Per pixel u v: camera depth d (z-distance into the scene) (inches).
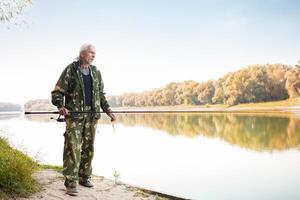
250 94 3046.3
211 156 516.1
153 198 206.4
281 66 3016.7
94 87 201.3
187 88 3671.3
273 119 1497.3
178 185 323.9
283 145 679.7
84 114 196.9
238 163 455.2
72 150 192.2
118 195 203.8
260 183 339.0
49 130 884.0
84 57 198.2
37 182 200.1
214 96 3351.4
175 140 745.6
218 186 321.4
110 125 1283.2
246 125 1212.5
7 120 1453.0
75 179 191.5
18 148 259.8
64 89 195.8
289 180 349.7
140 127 1176.2
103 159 463.5
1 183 174.1
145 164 426.3
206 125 1277.1
